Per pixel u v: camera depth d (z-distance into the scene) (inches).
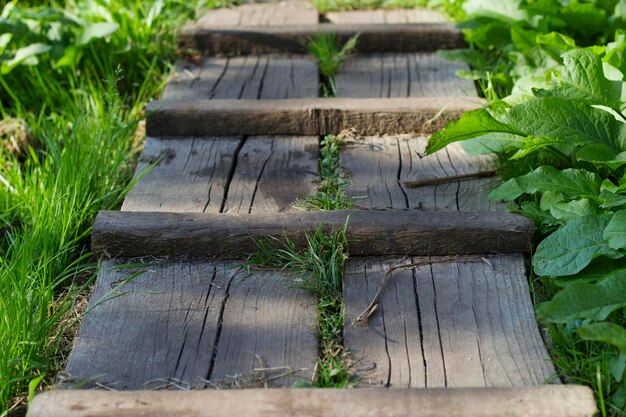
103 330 63.8
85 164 78.4
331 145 82.4
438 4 108.6
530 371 60.4
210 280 67.9
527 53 89.1
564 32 92.5
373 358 61.5
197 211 74.0
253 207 74.4
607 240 65.4
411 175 78.0
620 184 70.2
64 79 95.8
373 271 68.3
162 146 83.4
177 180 78.1
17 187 78.7
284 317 64.7
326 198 73.5
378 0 110.9
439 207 74.0
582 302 60.3
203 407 55.6
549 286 66.7
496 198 71.1
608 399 58.3
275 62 98.3
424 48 99.8
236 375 60.3
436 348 62.1
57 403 56.0
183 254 69.7
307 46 99.0
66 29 95.8
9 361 61.1
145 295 66.6
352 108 84.0
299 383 59.3
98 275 68.4
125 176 83.0
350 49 99.4
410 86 92.4
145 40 98.2
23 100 93.7
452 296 66.1
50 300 68.2
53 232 72.1
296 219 69.9
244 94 91.4
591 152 70.8
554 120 71.9
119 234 69.3
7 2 109.1
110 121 86.3
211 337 63.2
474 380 59.7
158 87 94.4
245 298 66.2
